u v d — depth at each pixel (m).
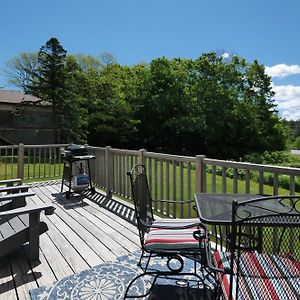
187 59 23.75
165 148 22.86
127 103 20.39
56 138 15.96
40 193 5.89
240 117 22.09
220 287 1.72
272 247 2.54
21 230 2.77
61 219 4.18
